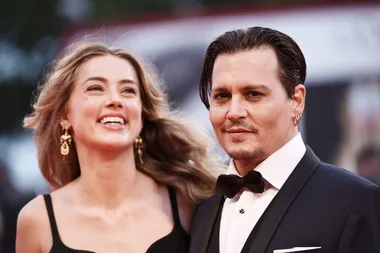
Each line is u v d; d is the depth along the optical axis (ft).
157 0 72.08
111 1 72.08
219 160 26.37
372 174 45.19
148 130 25.38
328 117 46.37
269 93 19.65
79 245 22.89
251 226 19.83
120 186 23.65
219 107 20.13
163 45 50.01
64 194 24.03
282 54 19.92
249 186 20.02
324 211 18.95
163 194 24.53
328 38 46.96
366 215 18.56
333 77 46.60
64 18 73.56
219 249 20.27
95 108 22.85
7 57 73.82
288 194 19.65
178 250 23.25
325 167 20.10
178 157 25.52
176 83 49.14
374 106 45.55
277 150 20.12
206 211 21.56
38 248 23.41
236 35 20.21
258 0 70.38
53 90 23.97
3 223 54.65
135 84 23.63
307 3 47.75
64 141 24.22
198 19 49.60
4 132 73.46
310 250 18.67
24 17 73.67
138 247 22.98
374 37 45.96
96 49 23.67
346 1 46.83
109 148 22.89
